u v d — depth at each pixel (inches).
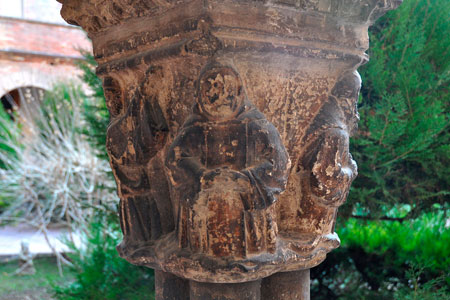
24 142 233.9
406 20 102.9
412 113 99.0
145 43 47.0
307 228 49.4
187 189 43.5
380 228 124.2
